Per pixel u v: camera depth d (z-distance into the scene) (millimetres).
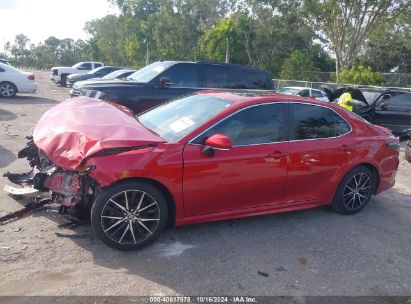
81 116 4426
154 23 47938
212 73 9312
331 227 4898
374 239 4656
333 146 4934
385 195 6461
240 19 39469
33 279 3336
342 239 4578
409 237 4812
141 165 3785
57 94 20422
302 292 3453
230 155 4215
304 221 5020
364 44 44125
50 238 4023
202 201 4195
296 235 4582
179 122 4496
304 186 4840
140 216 3953
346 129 5160
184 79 9078
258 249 4164
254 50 41312
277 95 4914
